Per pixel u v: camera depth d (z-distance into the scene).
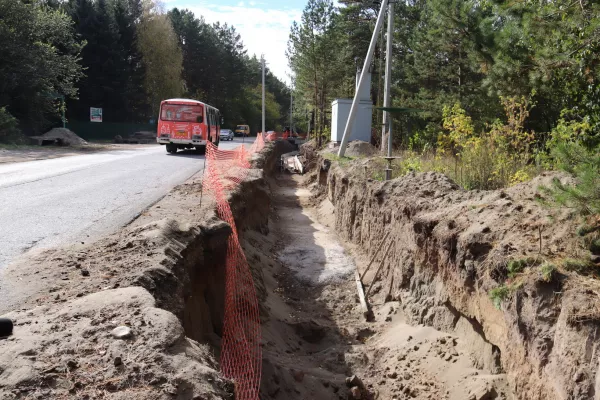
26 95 31.44
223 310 6.52
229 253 7.09
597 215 4.79
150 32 54.50
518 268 4.87
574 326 3.95
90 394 2.78
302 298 9.88
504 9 7.82
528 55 8.05
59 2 45.19
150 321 3.60
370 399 6.27
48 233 7.44
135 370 3.01
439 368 6.18
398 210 8.97
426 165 11.97
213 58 74.31
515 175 8.91
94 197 10.70
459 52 16.56
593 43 6.61
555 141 8.37
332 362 7.23
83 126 44.09
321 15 33.72
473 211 6.73
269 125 98.38
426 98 19.17
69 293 4.44
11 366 2.96
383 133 16.22
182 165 18.67
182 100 26.16
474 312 5.78
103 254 5.59
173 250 5.60
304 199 21.81
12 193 11.04
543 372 4.20
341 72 34.94
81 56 44.09
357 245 12.48
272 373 5.98
